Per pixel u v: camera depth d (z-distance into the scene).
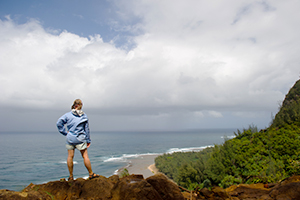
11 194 3.12
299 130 17.02
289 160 13.49
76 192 4.15
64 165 114.62
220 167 20.19
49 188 4.10
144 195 3.51
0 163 126.62
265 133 20.50
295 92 24.36
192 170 26.59
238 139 22.84
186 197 5.86
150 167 92.19
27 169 105.81
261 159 16.45
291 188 4.55
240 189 7.09
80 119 4.96
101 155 158.12
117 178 5.43
